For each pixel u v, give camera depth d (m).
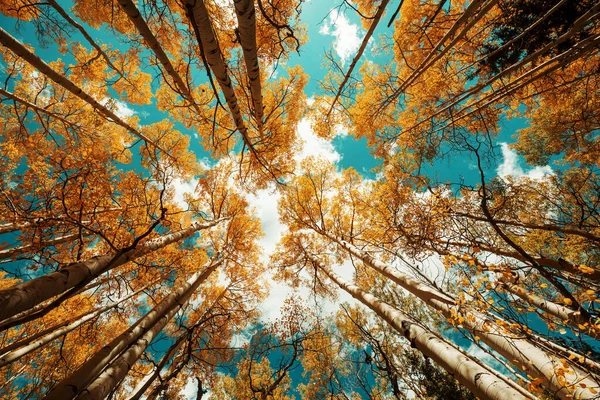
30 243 3.64
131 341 3.88
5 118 7.02
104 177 4.44
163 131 8.85
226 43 5.75
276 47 6.17
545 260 4.15
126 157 8.88
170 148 8.99
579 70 5.70
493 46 5.15
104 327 7.02
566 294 2.69
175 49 6.00
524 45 4.55
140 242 4.30
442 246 4.79
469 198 5.15
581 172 5.94
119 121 5.96
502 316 2.59
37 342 4.57
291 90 7.68
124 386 6.66
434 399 5.57
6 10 5.23
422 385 5.82
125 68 7.22
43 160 4.41
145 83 7.94
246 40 2.80
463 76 6.46
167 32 5.64
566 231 4.17
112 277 5.62
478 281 2.56
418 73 5.03
